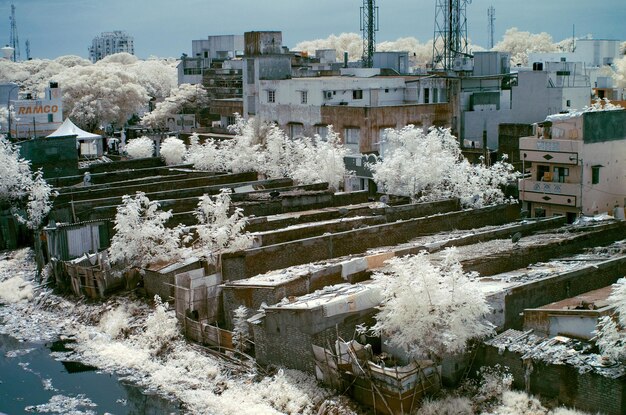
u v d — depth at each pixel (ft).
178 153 228.43
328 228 133.18
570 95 220.23
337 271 109.91
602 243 129.70
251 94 262.06
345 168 192.54
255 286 104.73
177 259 125.49
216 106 298.56
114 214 148.87
